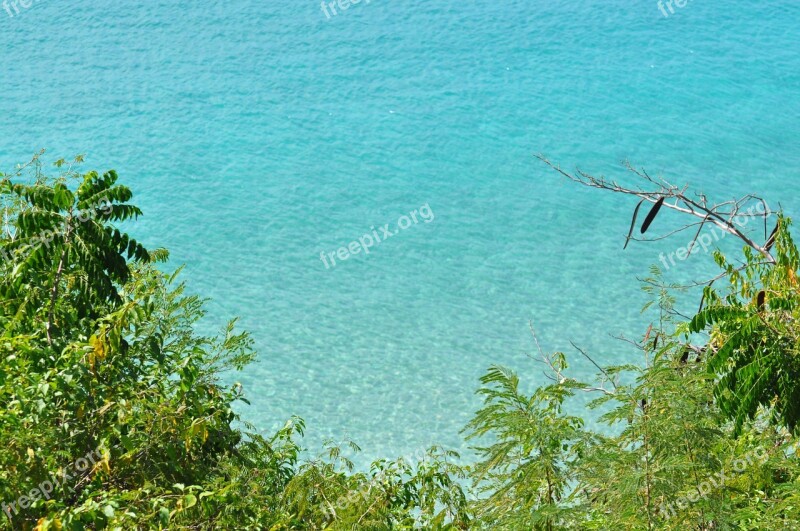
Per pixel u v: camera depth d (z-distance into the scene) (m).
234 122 44.12
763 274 7.70
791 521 5.77
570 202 35.84
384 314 27.45
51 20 55.84
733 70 48.34
